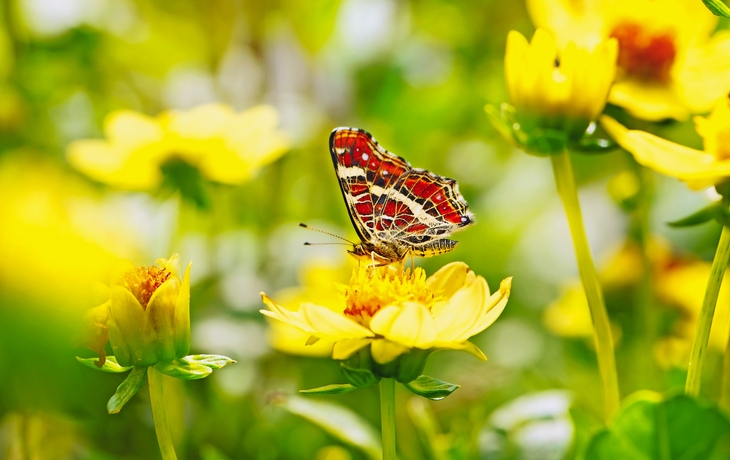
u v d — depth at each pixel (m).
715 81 0.39
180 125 0.43
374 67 0.50
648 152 0.37
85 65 0.47
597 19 0.40
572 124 0.38
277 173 0.48
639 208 0.41
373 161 0.40
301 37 0.49
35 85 0.45
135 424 0.42
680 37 0.39
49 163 0.39
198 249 0.45
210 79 0.49
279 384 0.44
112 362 0.36
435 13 0.52
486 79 0.51
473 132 0.51
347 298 0.37
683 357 0.42
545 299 0.49
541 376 0.46
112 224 0.35
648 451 0.36
